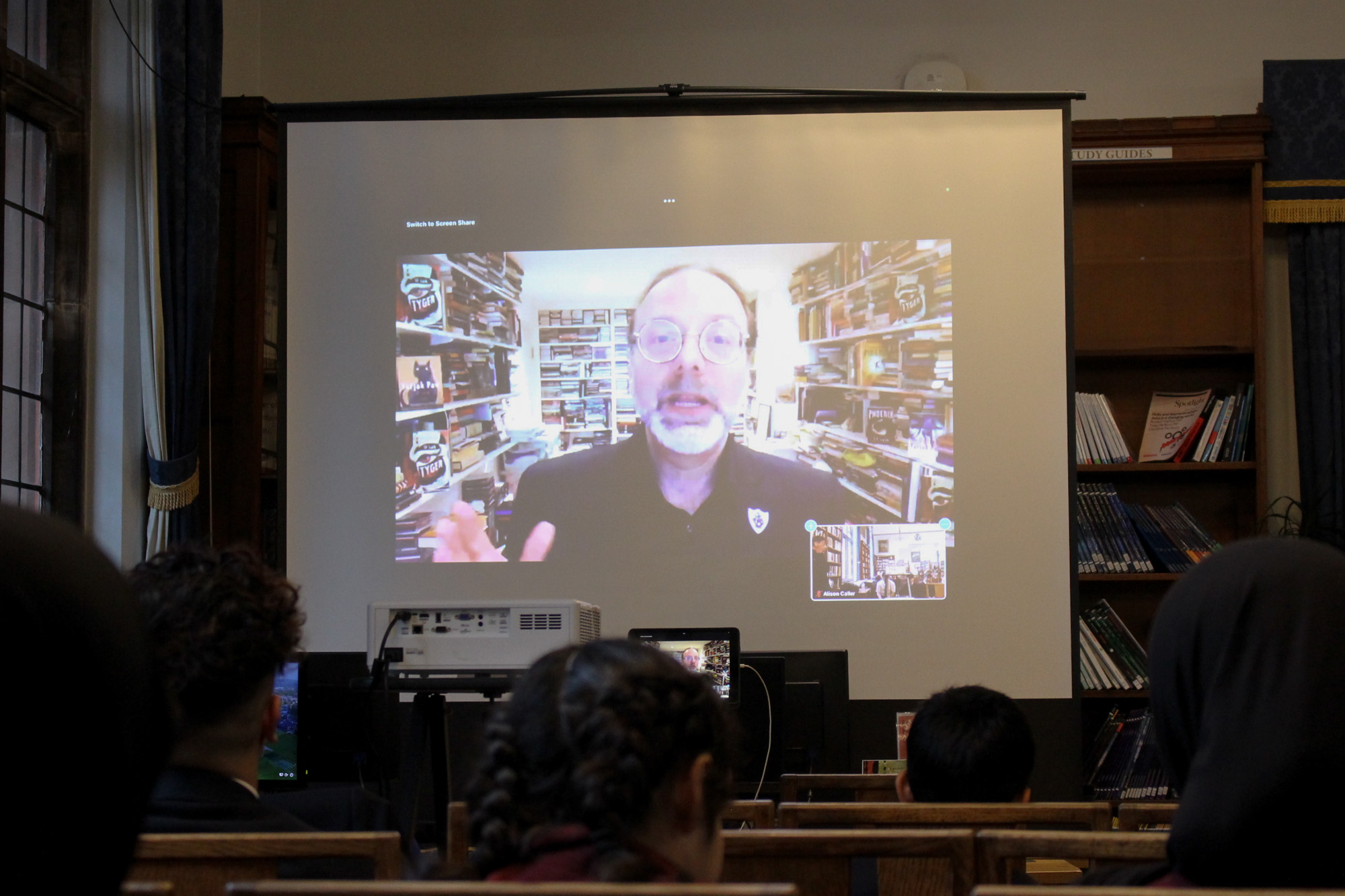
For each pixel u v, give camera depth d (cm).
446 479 464
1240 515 516
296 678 323
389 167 470
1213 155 500
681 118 469
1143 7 533
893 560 456
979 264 462
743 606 457
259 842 121
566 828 89
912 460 458
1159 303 525
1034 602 452
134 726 53
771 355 463
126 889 96
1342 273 503
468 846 168
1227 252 524
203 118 457
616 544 461
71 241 448
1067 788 443
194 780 129
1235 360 521
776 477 460
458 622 262
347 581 462
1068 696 448
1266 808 86
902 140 466
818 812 157
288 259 470
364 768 331
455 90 542
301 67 545
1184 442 502
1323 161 498
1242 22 530
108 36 458
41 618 50
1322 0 529
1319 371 500
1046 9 535
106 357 452
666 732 86
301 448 466
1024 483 455
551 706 91
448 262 469
